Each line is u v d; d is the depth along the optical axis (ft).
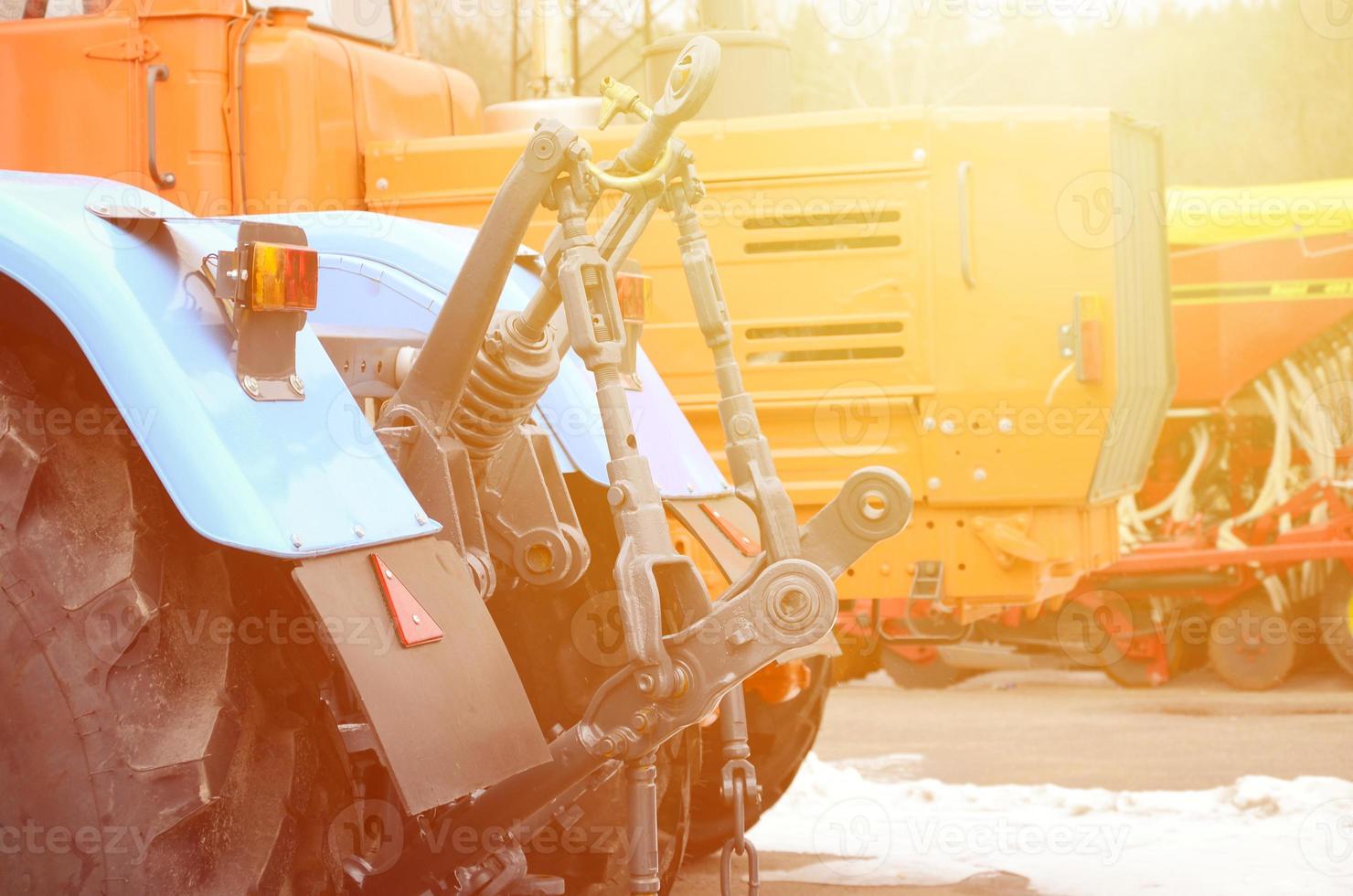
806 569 7.15
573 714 9.61
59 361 7.00
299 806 6.82
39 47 16.62
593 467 9.77
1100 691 28.50
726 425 7.96
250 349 6.85
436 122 19.45
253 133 16.70
